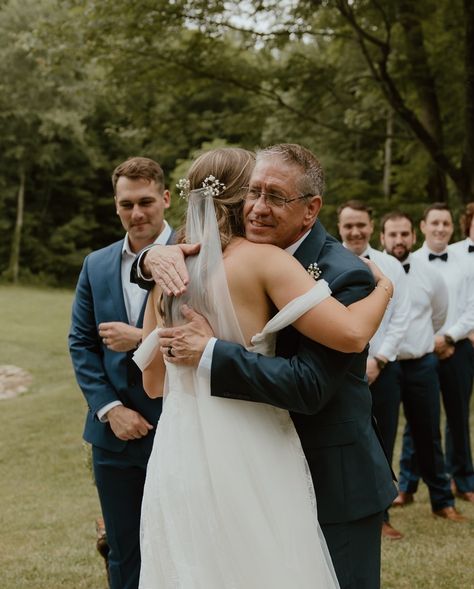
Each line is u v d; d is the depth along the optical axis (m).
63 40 9.11
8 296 23.78
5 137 27.38
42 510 5.28
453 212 12.51
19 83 25.31
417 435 4.67
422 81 10.29
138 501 2.92
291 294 1.93
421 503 5.05
